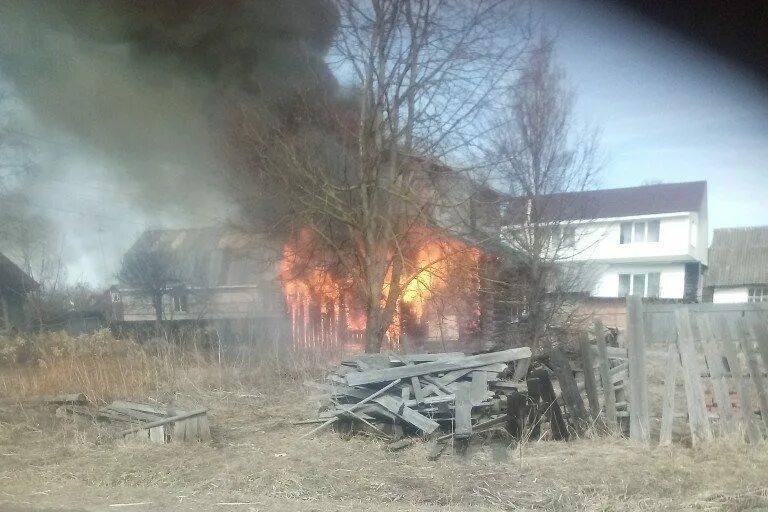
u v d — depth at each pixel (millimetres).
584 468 5559
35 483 5645
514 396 6504
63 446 6742
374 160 10812
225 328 14031
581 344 6758
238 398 9242
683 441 6418
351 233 11438
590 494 5023
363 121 10891
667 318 6852
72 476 5805
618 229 28500
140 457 6277
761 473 5383
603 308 21641
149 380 9875
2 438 7039
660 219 27734
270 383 10062
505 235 12719
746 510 4703
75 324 17141
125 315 18250
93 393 8953
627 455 5914
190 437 7000
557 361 6770
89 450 6629
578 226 13141
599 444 6309
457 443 6215
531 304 12625
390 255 12008
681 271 27438
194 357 11648
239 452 6453
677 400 7906
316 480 5500
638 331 6562
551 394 6641
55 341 13219
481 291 12789
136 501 5117
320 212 11164
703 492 5020
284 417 8047
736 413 6559
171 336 13469
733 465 5598
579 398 6664
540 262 12695
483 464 5836
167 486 5520
